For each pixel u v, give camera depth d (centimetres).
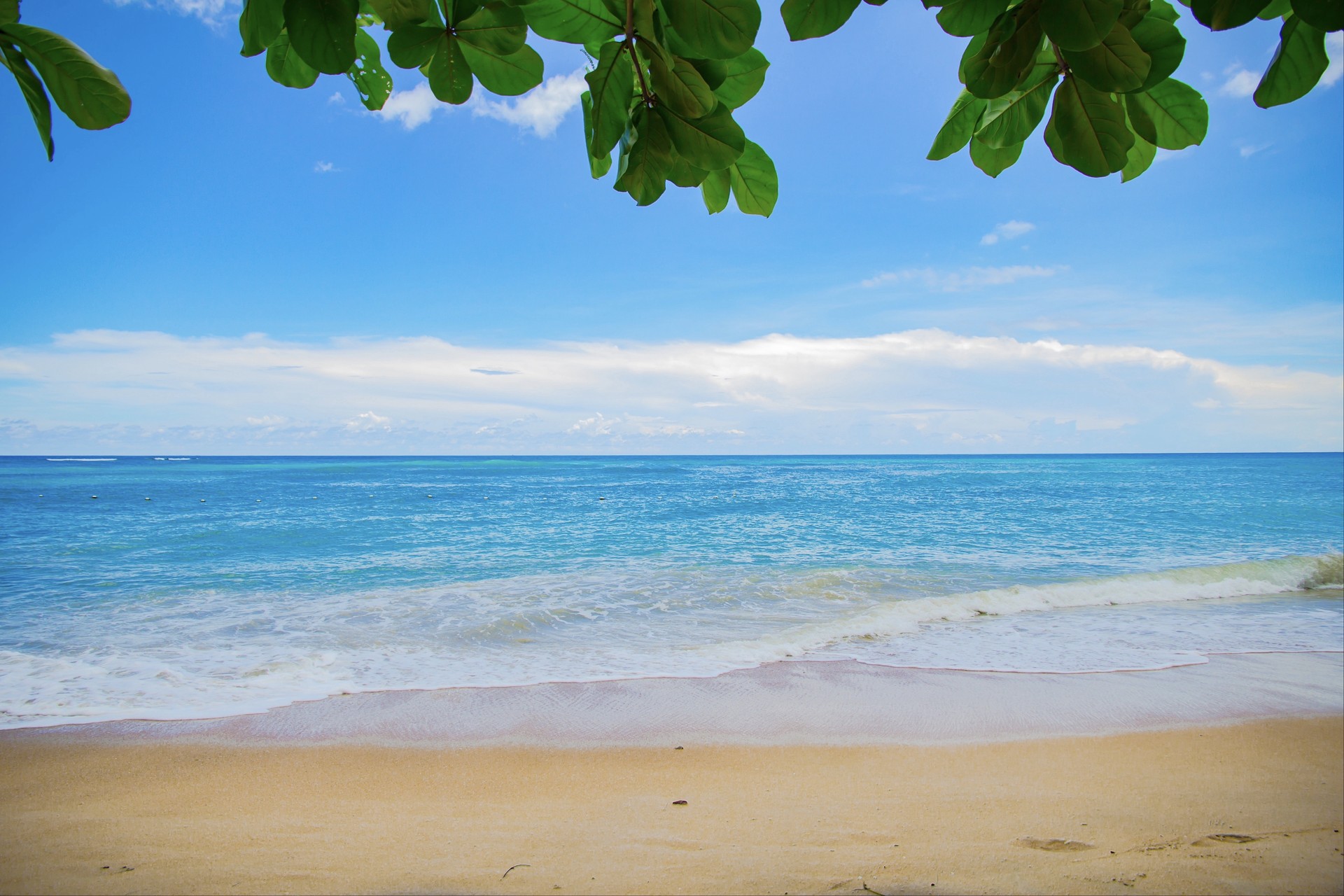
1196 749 555
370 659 805
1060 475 5991
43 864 393
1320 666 766
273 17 86
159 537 1933
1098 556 1625
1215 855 394
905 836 422
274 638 898
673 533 2030
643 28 76
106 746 556
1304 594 1169
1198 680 714
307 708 637
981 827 434
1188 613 1038
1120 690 686
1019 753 548
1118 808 461
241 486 4091
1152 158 96
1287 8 80
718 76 77
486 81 83
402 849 409
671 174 84
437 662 790
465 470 6988
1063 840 416
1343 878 369
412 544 1819
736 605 1107
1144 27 78
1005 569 1438
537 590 1215
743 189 95
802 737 578
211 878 376
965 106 94
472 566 1478
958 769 522
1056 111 86
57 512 2592
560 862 393
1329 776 509
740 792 486
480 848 411
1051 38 75
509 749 555
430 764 528
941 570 1418
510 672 749
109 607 1095
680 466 8588
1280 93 84
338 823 442
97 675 736
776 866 386
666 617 1026
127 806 466
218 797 477
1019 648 844
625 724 604
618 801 473
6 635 916
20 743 559
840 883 365
